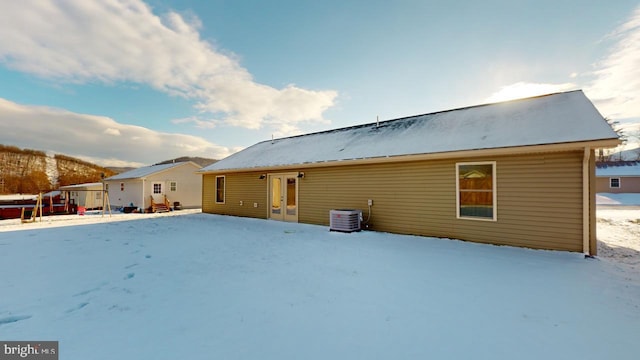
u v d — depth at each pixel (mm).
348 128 13477
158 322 3072
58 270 5109
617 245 7289
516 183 6922
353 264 5398
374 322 3049
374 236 8406
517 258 5793
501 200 7113
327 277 4625
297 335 2773
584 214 6117
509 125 7613
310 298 3742
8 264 5520
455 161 7824
